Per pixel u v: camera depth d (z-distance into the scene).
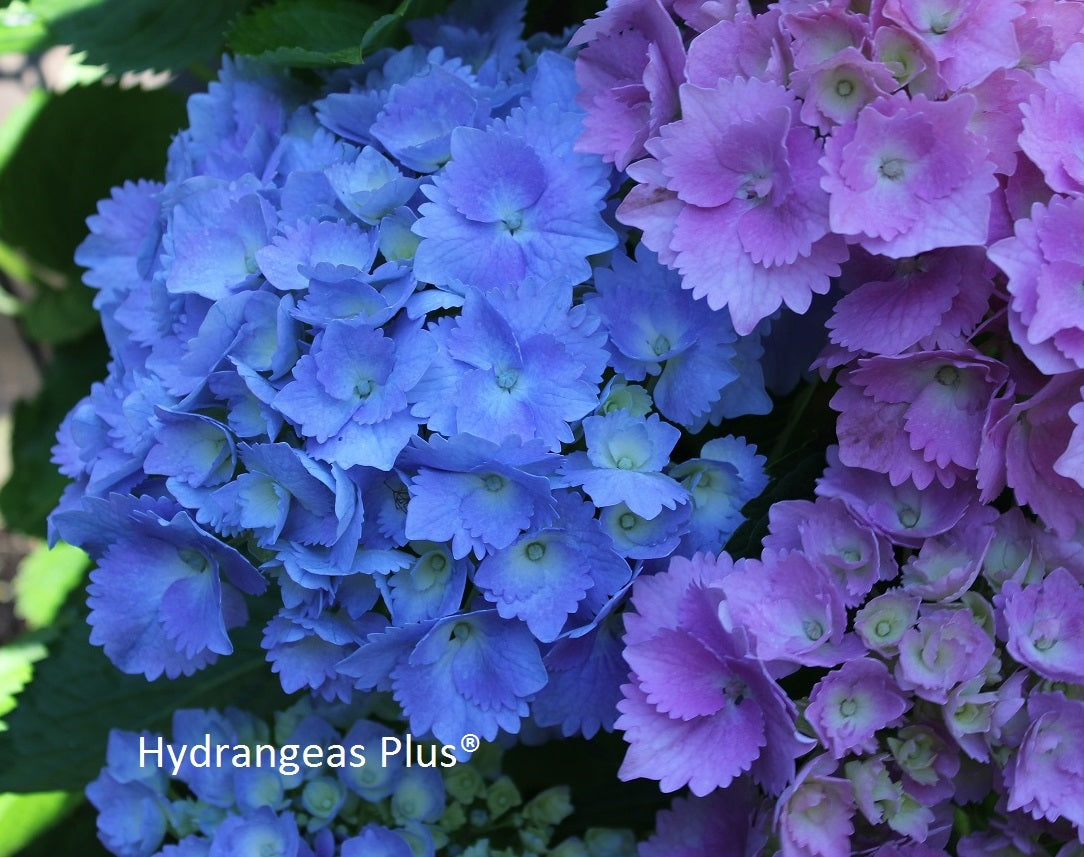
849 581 0.55
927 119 0.53
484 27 0.64
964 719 0.53
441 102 0.58
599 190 0.57
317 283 0.55
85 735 0.66
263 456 0.54
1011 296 0.53
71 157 0.77
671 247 0.55
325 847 0.60
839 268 0.54
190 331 0.57
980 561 0.54
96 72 0.80
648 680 0.54
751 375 0.58
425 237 0.56
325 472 0.54
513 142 0.56
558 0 0.66
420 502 0.54
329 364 0.54
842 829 0.54
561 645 0.55
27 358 0.98
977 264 0.53
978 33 0.54
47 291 0.81
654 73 0.56
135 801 0.63
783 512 0.56
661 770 0.54
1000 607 0.54
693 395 0.56
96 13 0.67
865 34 0.54
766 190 0.55
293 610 0.55
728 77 0.55
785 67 0.55
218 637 0.55
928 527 0.55
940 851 0.55
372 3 0.64
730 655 0.53
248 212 0.57
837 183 0.53
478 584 0.54
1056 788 0.53
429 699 0.55
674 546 0.56
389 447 0.54
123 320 0.60
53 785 0.66
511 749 0.65
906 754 0.54
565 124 0.58
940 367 0.55
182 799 0.63
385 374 0.54
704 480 0.57
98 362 0.80
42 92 0.77
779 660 0.53
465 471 0.54
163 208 0.60
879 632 0.54
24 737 0.66
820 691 0.53
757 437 0.61
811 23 0.54
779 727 0.53
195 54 0.67
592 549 0.55
